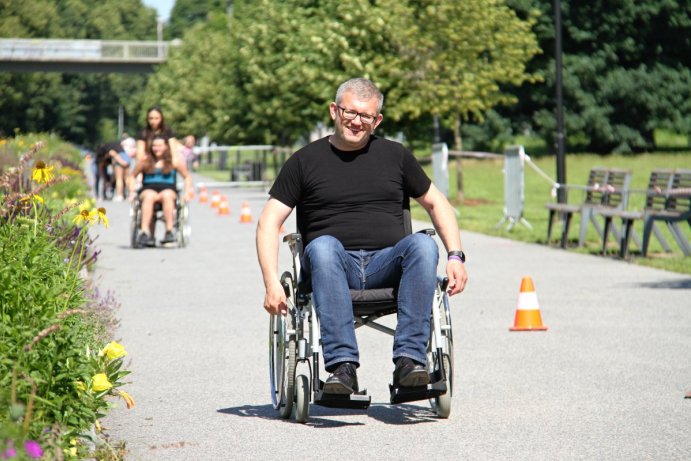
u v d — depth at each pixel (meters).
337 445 12.39
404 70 64.81
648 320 22.12
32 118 187.12
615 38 126.44
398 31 64.19
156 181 38.94
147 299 25.80
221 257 35.88
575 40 126.12
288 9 84.88
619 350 18.70
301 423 13.61
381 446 12.32
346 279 13.30
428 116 70.31
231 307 24.47
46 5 187.38
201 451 12.10
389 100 65.69
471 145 134.62
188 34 172.25
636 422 13.34
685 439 12.40
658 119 128.50
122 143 75.69
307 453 12.01
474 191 78.81
